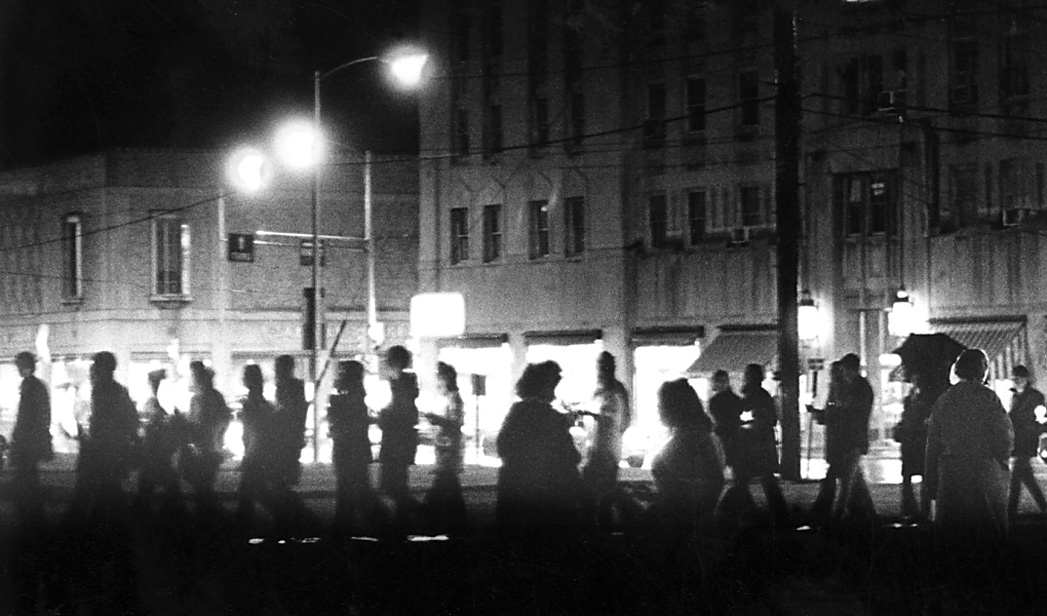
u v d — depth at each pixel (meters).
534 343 54.34
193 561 15.95
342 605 13.20
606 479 16.55
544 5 54.66
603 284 52.62
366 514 17.62
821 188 47.91
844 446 18.84
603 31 52.91
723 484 14.56
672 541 14.52
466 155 53.25
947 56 45.62
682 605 13.19
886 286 46.69
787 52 31.97
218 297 63.31
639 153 52.19
